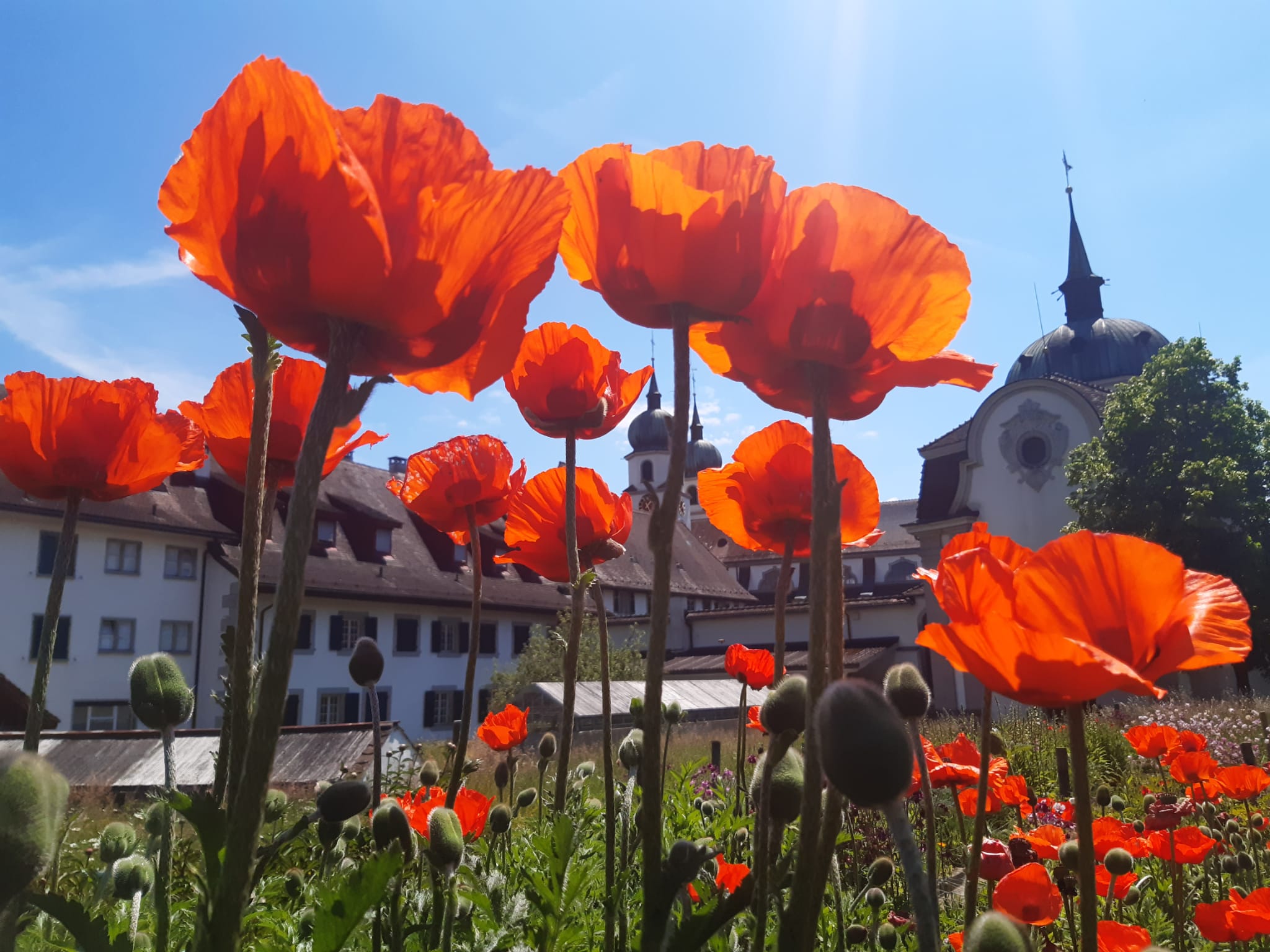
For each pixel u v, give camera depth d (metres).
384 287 0.89
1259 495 28.00
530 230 0.99
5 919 0.74
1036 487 35.31
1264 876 3.92
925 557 37.12
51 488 1.61
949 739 11.92
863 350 1.22
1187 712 15.47
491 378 1.08
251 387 1.73
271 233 0.87
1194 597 0.95
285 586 0.83
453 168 0.96
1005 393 36.28
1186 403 28.80
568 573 2.15
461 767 2.01
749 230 1.18
